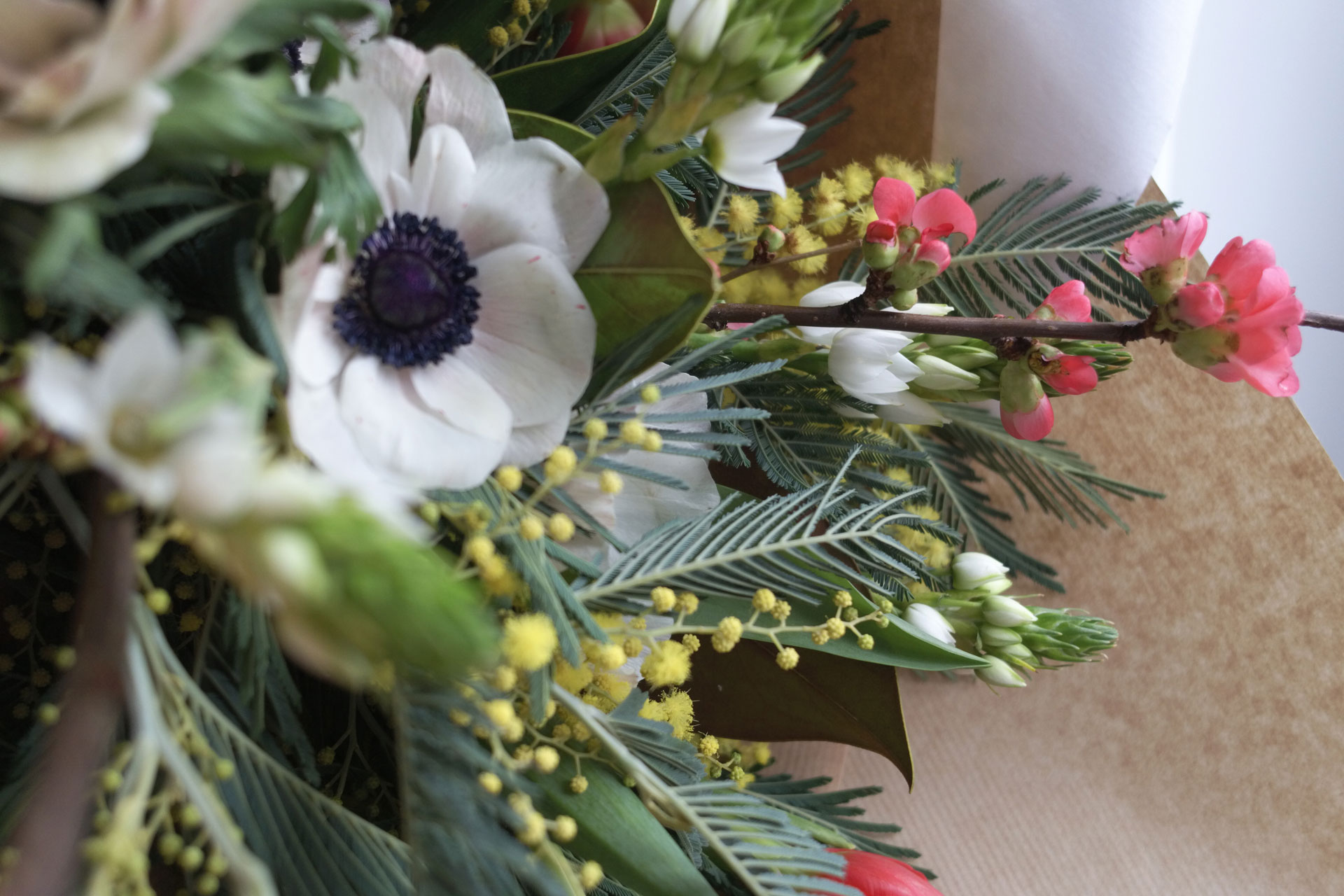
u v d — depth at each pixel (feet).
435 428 0.94
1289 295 1.07
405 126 0.93
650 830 1.04
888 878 1.11
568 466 0.96
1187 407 1.47
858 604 1.15
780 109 1.36
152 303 0.80
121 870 0.79
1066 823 1.48
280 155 0.79
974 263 1.37
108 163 0.73
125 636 0.78
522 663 0.90
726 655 1.26
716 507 1.09
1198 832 1.46
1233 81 2.16
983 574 1.27
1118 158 1.39
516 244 0.97
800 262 1.29
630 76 1.16
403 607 0.71
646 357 0.98
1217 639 1.47
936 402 1.35
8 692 1.08
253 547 0.71
